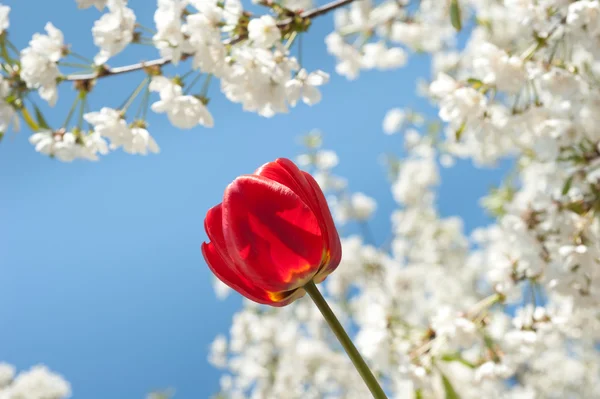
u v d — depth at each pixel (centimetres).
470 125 113
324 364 276
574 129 116
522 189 190
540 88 116
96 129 108
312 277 73
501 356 125
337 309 293
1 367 256
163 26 106
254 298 75
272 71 106
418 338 132
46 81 109
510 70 112
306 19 110
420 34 184
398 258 292
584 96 116
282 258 73
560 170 126
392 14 175
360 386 273
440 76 114
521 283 126
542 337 126
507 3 112
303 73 108
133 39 106
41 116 113
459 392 153
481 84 113
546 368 247
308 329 304
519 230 119
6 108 111
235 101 110
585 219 118
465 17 207
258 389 293
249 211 73
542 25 111
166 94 108
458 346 127
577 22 106
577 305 114
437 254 285
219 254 75
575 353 248
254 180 73
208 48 106
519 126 118
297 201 73
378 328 133
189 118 108
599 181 120
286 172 75
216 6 107
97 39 105
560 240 116
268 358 297
